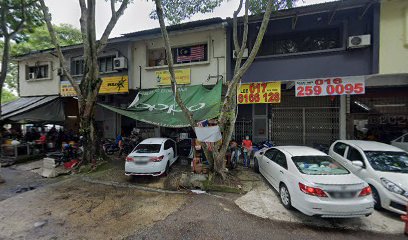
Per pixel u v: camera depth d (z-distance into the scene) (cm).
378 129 1031
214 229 457
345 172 530
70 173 887
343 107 1024
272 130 1130
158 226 469
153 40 1166
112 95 1339
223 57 1033
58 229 462
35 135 1390
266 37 991
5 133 1369
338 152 714
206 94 945
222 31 1033
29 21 1141
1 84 1112
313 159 581
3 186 759
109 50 1227
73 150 1062
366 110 1047
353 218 507
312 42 946
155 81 1155
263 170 753
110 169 922
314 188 467
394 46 812
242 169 898
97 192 672
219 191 671
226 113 712
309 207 464
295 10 848
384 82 946
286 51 977
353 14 856
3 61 1105
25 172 931
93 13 850
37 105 1234
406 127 989
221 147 738
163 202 594
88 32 855
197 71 1080
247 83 976
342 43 877
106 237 432
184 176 725
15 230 459
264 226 473
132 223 484
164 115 873
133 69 1202
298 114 1098
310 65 902
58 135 1391
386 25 817
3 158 1111
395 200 495
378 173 542
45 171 888
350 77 864
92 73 901
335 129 1048
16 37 1188
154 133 1319
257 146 1032
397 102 1005
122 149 1154
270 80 946
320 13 868
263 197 626
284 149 662
